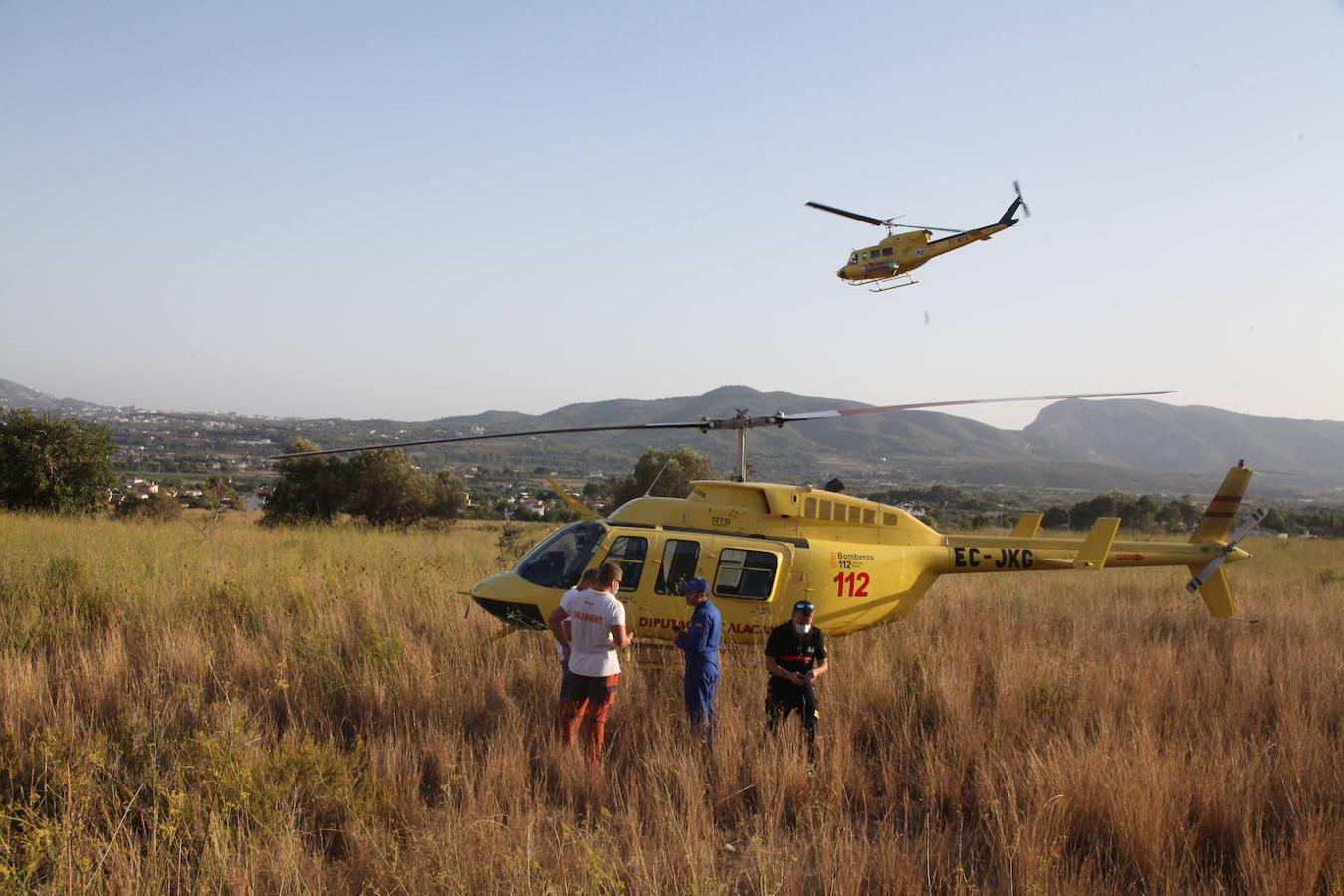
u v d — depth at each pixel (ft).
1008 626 36.60
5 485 86.63
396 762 19.31
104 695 23.56
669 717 23.35
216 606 33.94
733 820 18.66
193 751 18.83
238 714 20.81
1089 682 26.14
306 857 15.37
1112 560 33.81
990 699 26.25
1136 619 39.68
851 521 30.22
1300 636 35.94
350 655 28.17
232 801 16.65
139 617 31.55
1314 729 22.16
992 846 16.57
